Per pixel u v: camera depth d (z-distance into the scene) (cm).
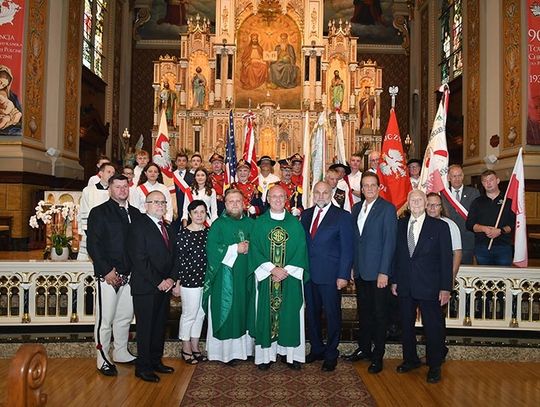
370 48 2034
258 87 1800
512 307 620
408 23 2038
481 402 448
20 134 1119
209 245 530
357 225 548
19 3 1128
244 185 769
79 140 1462
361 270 533
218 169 844
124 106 1955
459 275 620
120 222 506
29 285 610
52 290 651
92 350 566
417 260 503
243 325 539
